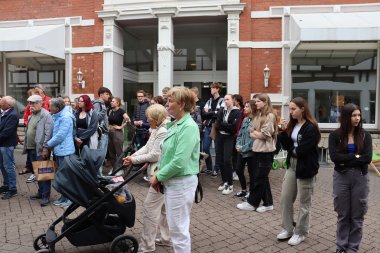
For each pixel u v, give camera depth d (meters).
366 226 5.39
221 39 12.96
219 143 7.20
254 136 5.91
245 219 5.66
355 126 4.19
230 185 7.09
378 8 10.26
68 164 4.07
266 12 10.73
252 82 10.87
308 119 4.52
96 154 4.23
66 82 12.06
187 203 3.48
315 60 10.84
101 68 11.70
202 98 13.02
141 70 13.44
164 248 4.59
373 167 9.09
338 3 10.43
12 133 6.79
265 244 4.73
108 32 11.56
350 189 4.23
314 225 5.43
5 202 6.51
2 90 13.04
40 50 11.16
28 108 9.30
